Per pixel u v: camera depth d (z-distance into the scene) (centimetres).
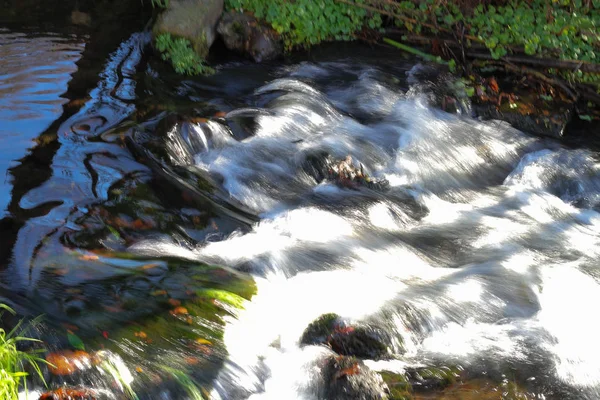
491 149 805
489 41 964
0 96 759
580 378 464
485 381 457
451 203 704
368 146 783
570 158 781
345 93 907
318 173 720
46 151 665
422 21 1030
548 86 931
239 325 473
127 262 527
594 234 655
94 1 1054
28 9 1006
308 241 593
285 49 998
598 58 945
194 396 414
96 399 396
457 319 514
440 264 589
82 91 798
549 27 959
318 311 500
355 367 437
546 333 504
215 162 711
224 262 550
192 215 615
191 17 936
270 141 761
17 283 487
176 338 452
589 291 556
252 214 642
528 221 670
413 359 472
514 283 557
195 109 796
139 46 938
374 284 542
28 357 408
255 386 434
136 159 676
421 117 852
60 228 556
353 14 1051
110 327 453
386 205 671
